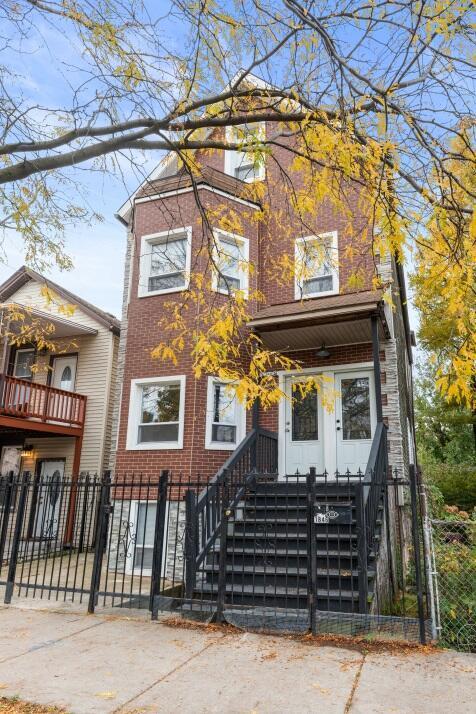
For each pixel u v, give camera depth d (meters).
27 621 5.91
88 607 6.35
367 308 8.34
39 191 5.32
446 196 4.47
